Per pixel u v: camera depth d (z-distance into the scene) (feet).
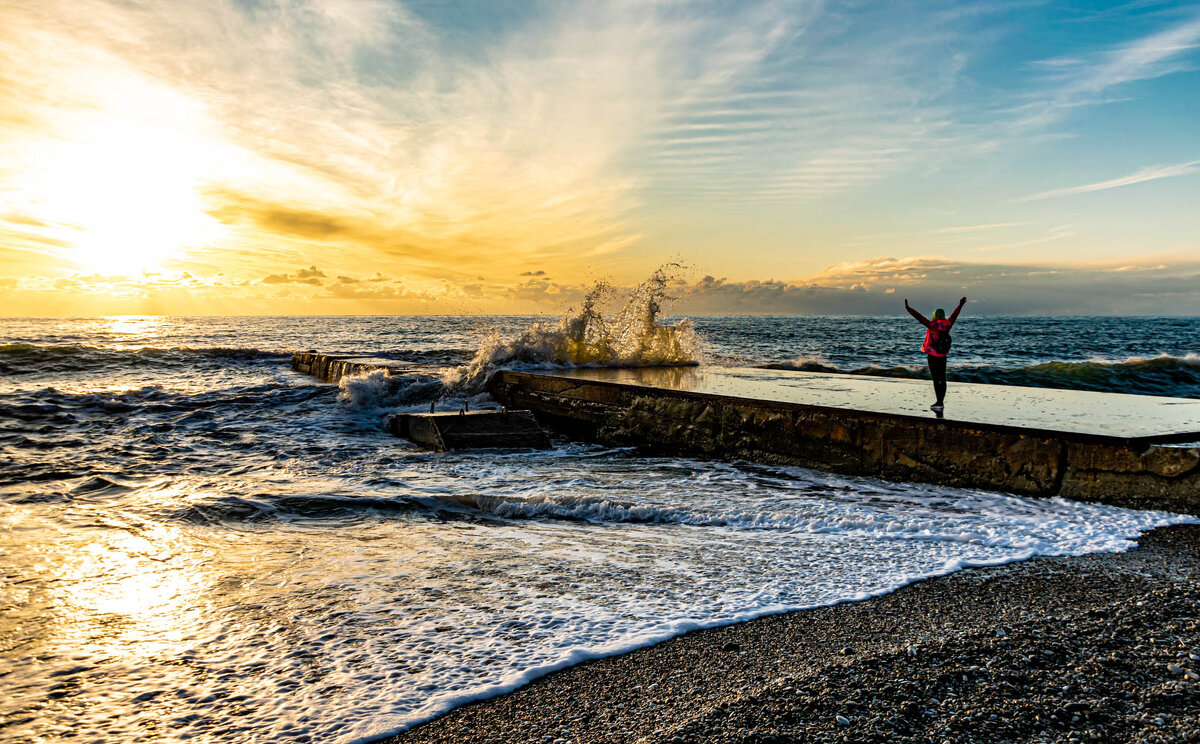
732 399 32.40
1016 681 10.05
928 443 25.32
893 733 8.68
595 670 11.02
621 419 38.22
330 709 10.06
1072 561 16.60
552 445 37.73
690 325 60.85
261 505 22.97
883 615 13.16
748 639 12.09
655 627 12.74
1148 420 25.14
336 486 26.68
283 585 15.57
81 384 64.34
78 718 10.05
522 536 19.76
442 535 19.95
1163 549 17.39
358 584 15.53
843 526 20.16
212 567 16.93
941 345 28.71
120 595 15.11
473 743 8.98
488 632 12.71
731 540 19.08
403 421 41.16
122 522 21.58
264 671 11.37
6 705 10.43
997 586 14.83
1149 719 9.03
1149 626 12.14
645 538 19.44
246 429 42.32
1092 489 21.53
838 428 28.09
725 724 8.98
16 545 19.06
